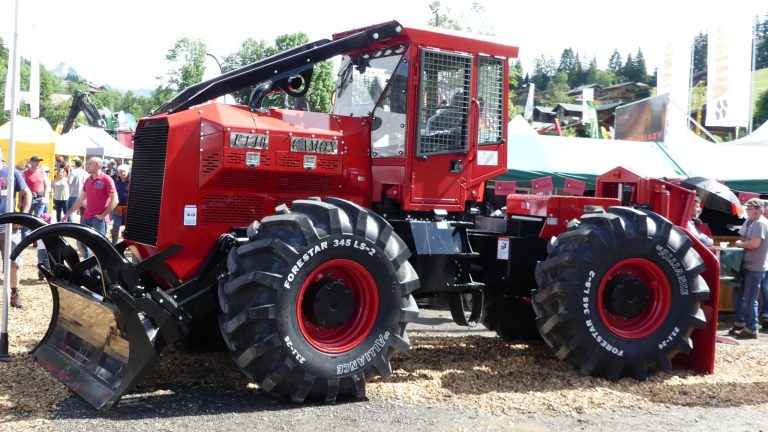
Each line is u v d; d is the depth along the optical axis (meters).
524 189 12.17
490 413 4.41
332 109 6.03
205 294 4.65
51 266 5.08
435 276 5.32
